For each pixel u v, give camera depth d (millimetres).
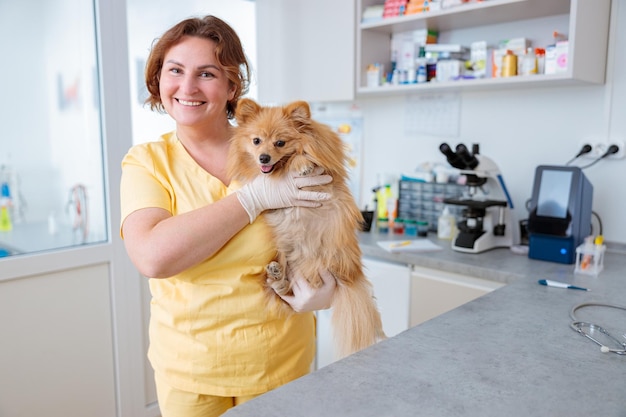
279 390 893
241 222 1151
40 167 2607
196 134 1292
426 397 869
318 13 2646
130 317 2396
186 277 1200
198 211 1112
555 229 1977
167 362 1231
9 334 2037
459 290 1992
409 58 2600
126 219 1163
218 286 1209
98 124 2338
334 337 1321
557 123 2260
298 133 1224
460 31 2527
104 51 2227
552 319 1286
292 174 1217
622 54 2059
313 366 2514
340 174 1282
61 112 2477
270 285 1248
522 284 1643
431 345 1098
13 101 2506
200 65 1201
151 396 2523
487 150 2492
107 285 2322
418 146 2734
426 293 2104
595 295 1519
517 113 2371
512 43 2217
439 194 2600
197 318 1207
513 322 1258
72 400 2250
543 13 2193
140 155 1261
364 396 871
